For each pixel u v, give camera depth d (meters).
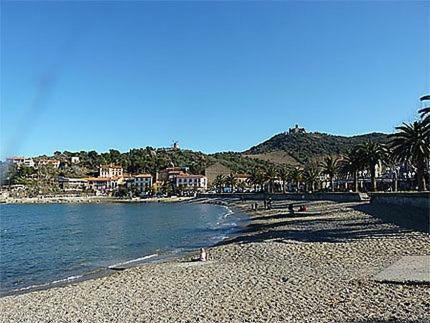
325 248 31.17
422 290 16.95
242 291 19.05
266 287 19.52
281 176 160.62
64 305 19.19
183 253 38.25
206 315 15.48
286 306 15.84
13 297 22.23
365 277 19.88
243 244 38.72
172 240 50.62
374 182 99.12
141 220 88.06
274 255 29.95
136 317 16.00
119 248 45.22
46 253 43.28
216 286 20.72
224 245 40.09
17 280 29.86
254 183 178.88
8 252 44.97
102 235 60.28
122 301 18.97
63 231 68.81
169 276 24.67
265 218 73.38
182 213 108.44
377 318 13.62
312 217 64.56
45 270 33.47
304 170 155.12
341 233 40.97
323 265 24.25
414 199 56.72
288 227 52.66
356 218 54.81
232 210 109.62
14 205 181.00
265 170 182.88
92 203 192.88
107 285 23.42
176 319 15.29
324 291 17.80
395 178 108.25
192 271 25.92
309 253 29.41
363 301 15.73
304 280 20.36
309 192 133.25
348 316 14.03
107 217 102.06
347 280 19.56
